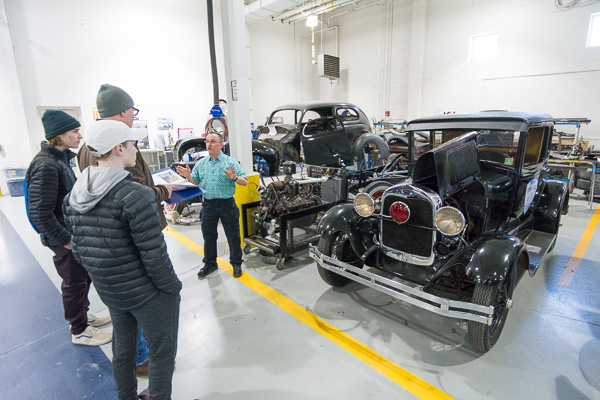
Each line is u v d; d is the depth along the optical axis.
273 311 2.74
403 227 2.45
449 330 2.47
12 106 7.43
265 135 7.70
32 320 2.69
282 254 3.46
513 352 2.21
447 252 2.30
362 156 6.19
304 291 3.06
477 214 2.62
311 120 6.32
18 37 7.37
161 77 9.65
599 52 7.84
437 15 10.36
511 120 2.61
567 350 2.22
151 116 9.59
